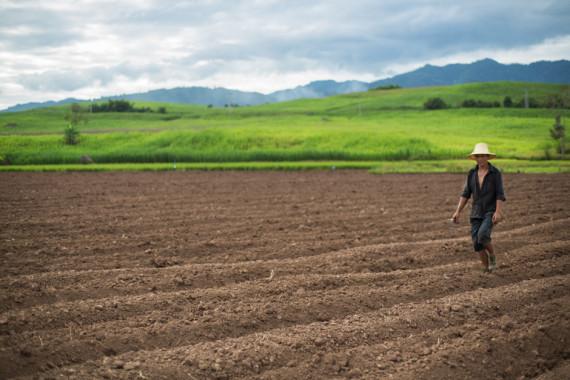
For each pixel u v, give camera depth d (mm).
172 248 9641
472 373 4773
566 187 19141
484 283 7383
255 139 56750
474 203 7918
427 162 34969
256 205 15297
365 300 6656
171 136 58781
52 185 21562
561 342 5348
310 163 34469
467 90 126562
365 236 10891
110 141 59000
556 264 8172
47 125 88062
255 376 4691
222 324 5828
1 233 10875
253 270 8055
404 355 5105
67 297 6656
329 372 4789
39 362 4777
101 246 9766
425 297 6859
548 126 66750
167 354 5039
